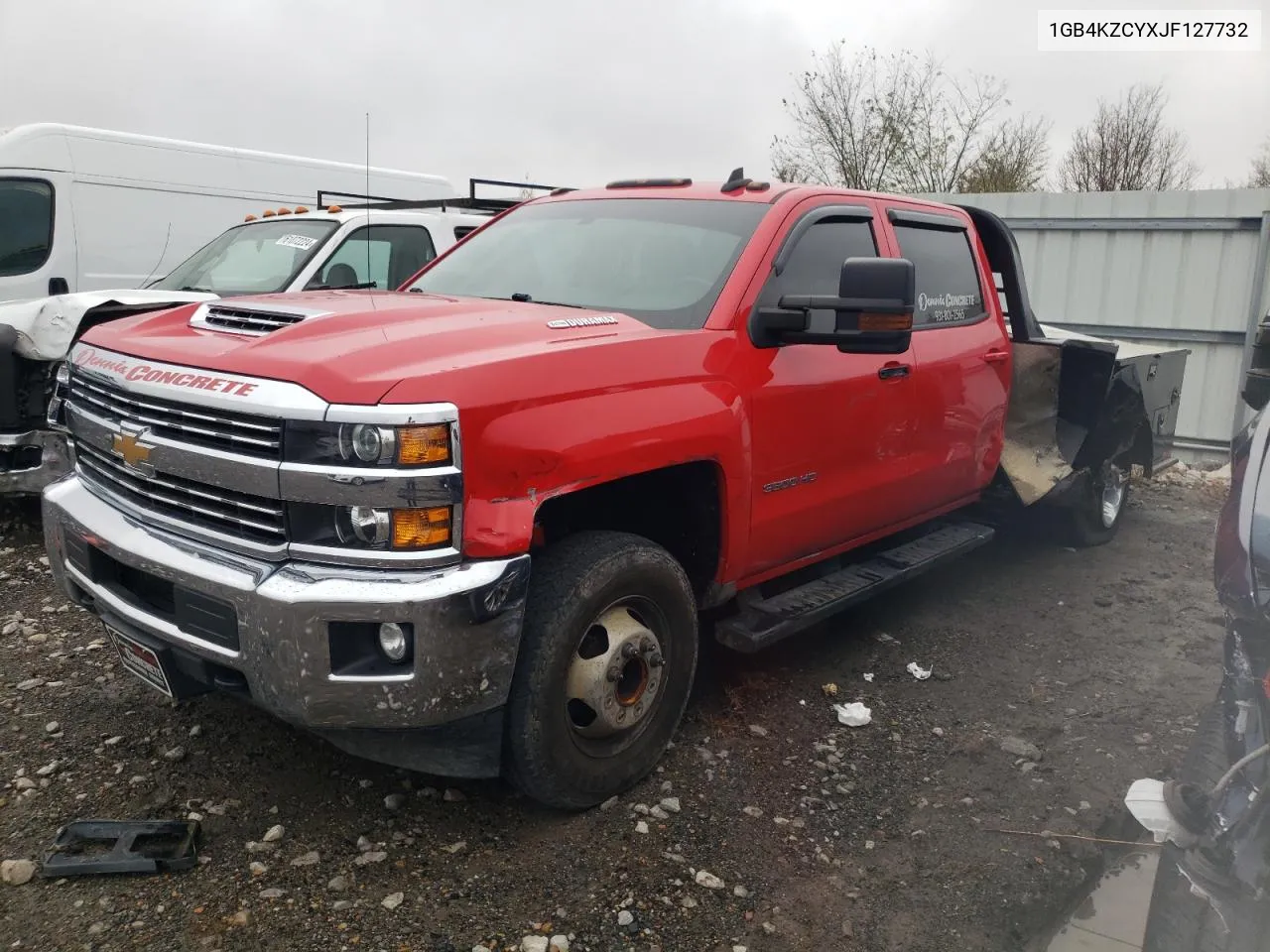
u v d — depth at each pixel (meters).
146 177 9.12
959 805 3.30
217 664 2.74
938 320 4.71
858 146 21.86
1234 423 9.84
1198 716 4.00
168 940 2.49
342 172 10.50
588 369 2.92
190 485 2.81
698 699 3.96
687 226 3.91
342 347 2.71
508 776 2.97
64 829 2.86
